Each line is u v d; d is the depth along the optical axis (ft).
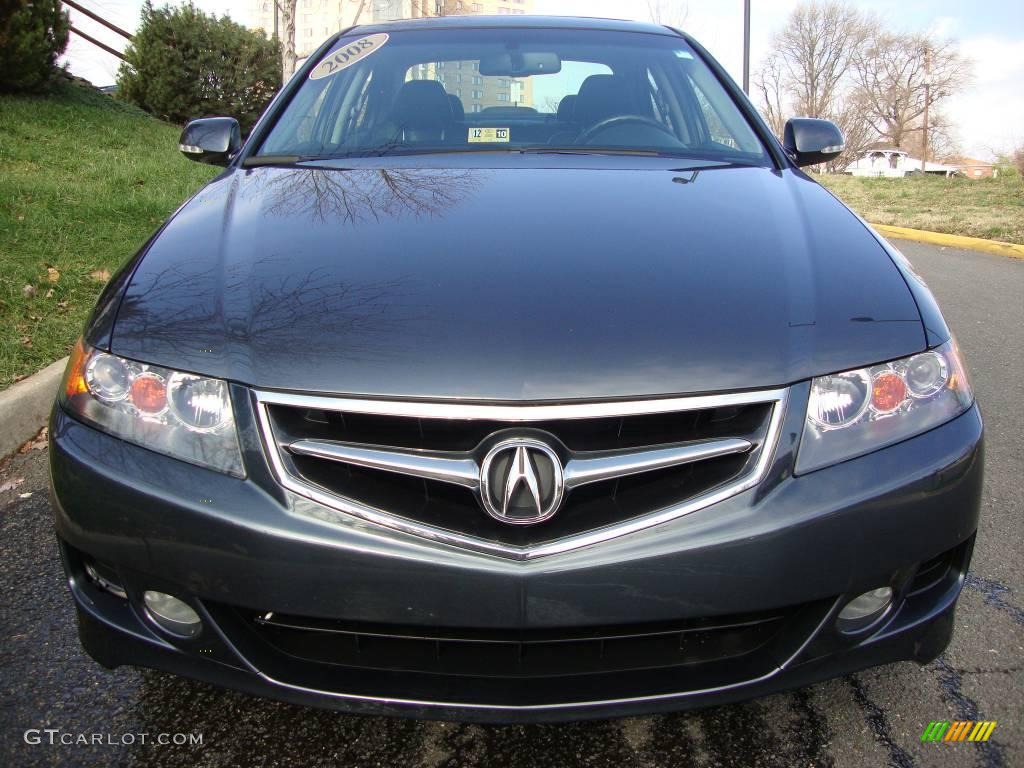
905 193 49.34
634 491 5.27
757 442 5.33
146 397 5.49
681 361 5.33
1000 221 35.60
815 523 5.23
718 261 6.20
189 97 42.73
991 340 17.08
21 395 11.43
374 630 5.35
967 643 7.34
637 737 6.34
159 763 6.06
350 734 6.37
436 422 5.17
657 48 10.64
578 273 5.93
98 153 27.09
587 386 5.18
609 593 5.12
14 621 7.59
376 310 5.61
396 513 5.19
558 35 10.66
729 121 9.55
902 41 192.54
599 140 9.21
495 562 5.08
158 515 5.31
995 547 8.94
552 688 5.28
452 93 9.73
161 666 5.62
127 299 6.07
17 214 18.12
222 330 5.61
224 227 6.86
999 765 6.00
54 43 33.83
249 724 6.46
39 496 9.98
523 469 5.09
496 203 7.05
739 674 5.38
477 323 5.46
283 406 5.30
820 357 5.51
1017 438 11.89
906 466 5.44
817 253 6.47
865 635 5.57
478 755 6.18
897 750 6.16
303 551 5.14
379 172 7.97
